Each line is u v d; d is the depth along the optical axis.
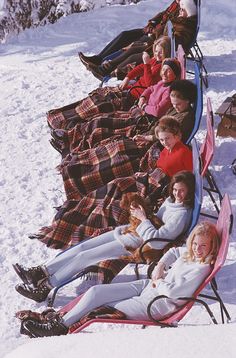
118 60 11.92
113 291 6.35
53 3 17.70
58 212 8.00
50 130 10.89
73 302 6.60
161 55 10.47
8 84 12.95
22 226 8.41
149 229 6.95
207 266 6.19
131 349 4.12
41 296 6.95
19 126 11.19
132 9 16.19
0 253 7.89
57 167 9.06
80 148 9.39
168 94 9.38
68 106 10.41
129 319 6.19
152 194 7.89
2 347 6.12
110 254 7.02
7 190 9.28
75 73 13.19
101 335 4.38
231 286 6.94
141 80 10.43
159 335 4.22
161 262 6.45
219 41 13.97
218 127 9.66
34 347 4.36
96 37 14.88
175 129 7.93
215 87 11.57
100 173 8.47
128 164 8.48
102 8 16.55
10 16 17.41
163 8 16.12
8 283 7.35
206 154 7.91
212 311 6.60
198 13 11.86
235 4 15.43
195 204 6.97
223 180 8.73
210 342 4.06
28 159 10.11
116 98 10.45
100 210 7.67
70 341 4.34
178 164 7.91
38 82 12.88
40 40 14.98
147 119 9.49
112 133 9.34
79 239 7.54
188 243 6.30
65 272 6.97
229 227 5.99
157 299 6.07
